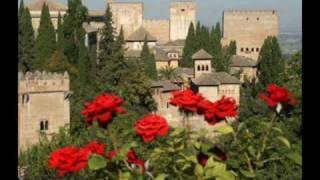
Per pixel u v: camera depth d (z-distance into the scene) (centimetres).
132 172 733
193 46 16600
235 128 823
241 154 781
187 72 14625
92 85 10325
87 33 14425
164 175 730
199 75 14000
